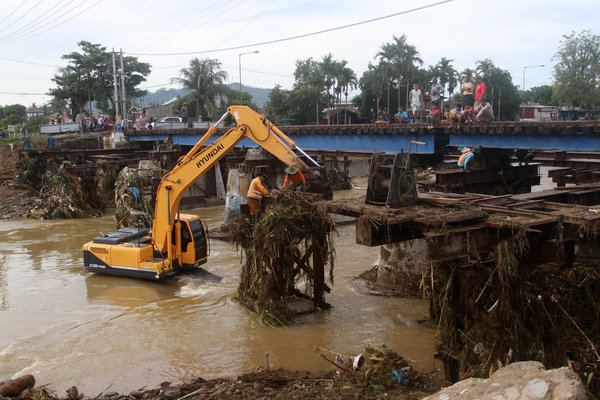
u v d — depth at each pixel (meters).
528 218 7.38
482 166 17.20
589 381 6.99
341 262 16.69
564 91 53.06
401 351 9.59
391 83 65.50
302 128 24.95
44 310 13.05
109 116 64.00
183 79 58.19
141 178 24.53
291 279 11.73
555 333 7.29
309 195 11.47
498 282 7.45
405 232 8.98
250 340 10.52
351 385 7.75
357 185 40.28
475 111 17.98
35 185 32.56
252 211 12.34
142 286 14.78
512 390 4.41
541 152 19.22
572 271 8.04
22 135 47.34
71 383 8.94
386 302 12.46
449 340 7.87
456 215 7.54
